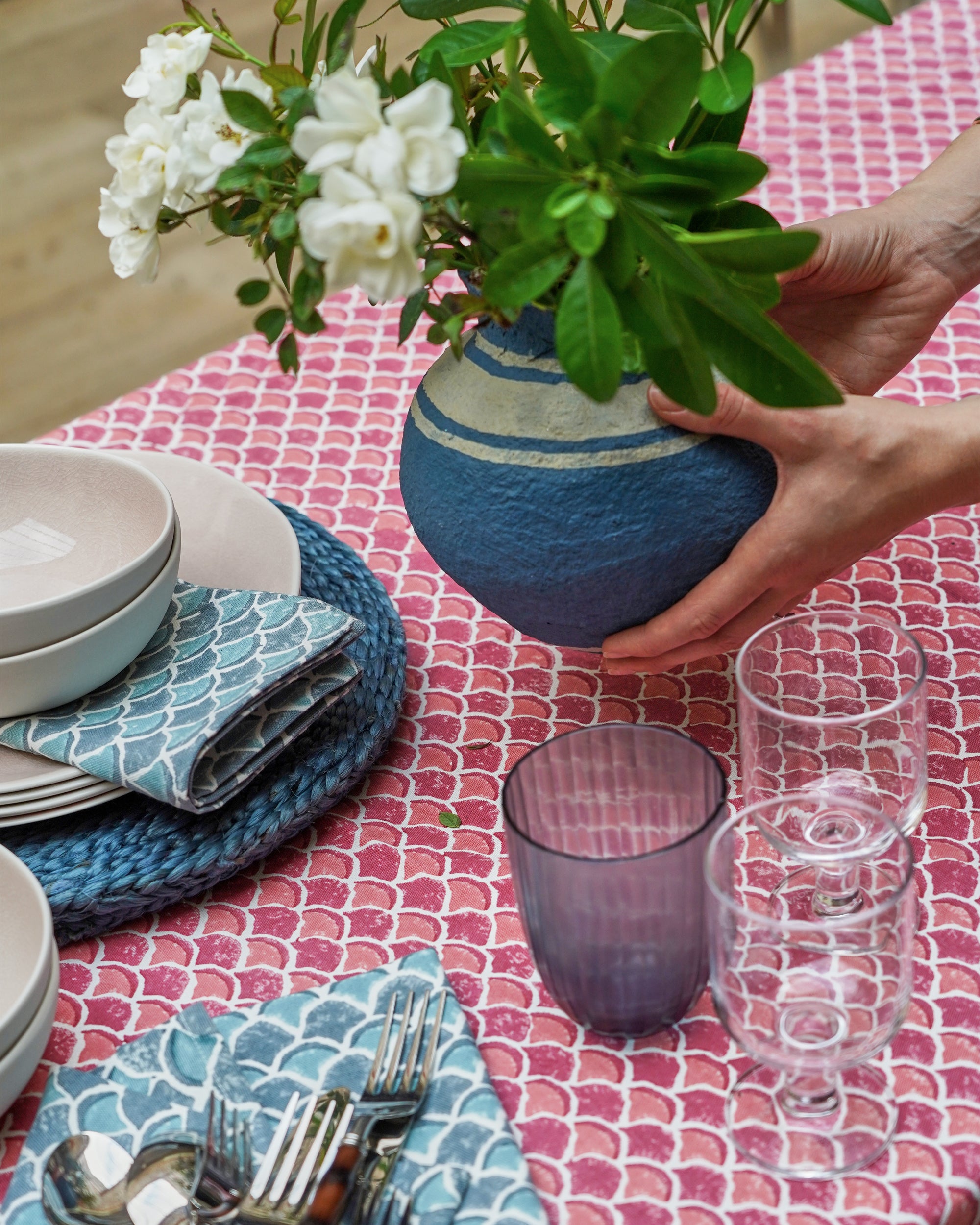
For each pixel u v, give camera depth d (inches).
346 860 28.2
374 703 30.4
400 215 19.7
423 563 36.8
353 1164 20.4
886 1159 21.0
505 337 25.9
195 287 116.3
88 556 31.7
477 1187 20.8
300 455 40.9
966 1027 23.1
